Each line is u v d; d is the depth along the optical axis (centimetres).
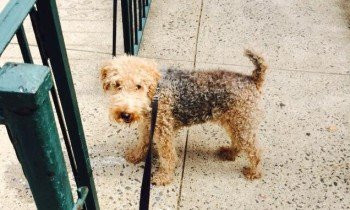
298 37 156
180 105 98
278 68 142
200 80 98
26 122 37
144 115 95
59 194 45
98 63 140
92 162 110
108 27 155
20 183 104
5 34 42
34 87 34
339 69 142
